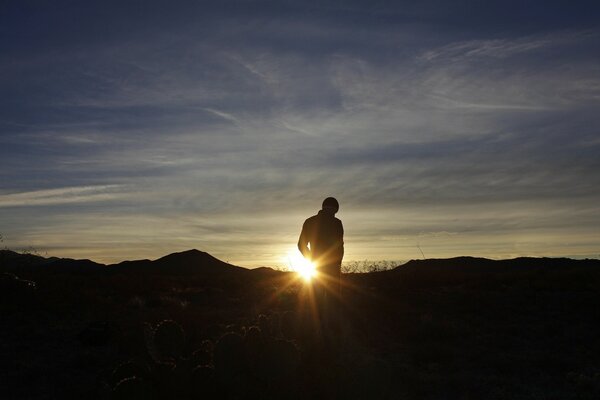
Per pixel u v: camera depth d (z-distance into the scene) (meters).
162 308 19.56
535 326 15.39
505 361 11.19
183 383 7.53
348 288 21.06
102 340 13.08
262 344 8.15
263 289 25.03
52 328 14.98
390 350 12.55
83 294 19.69
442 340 13.58
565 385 9.72
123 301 21.23
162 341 8.55
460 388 9.47
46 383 9.89
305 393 8.20
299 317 10.18
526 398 8.98
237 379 7.79
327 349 9.76
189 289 25.27
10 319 15.86
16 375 10.31
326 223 11.11
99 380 8.62
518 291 21.52
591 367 10.93
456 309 18.16
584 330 14.85
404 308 17.78
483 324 15.70
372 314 16.52
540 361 11.16
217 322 15.05
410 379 9.66
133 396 6.90
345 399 8.39
